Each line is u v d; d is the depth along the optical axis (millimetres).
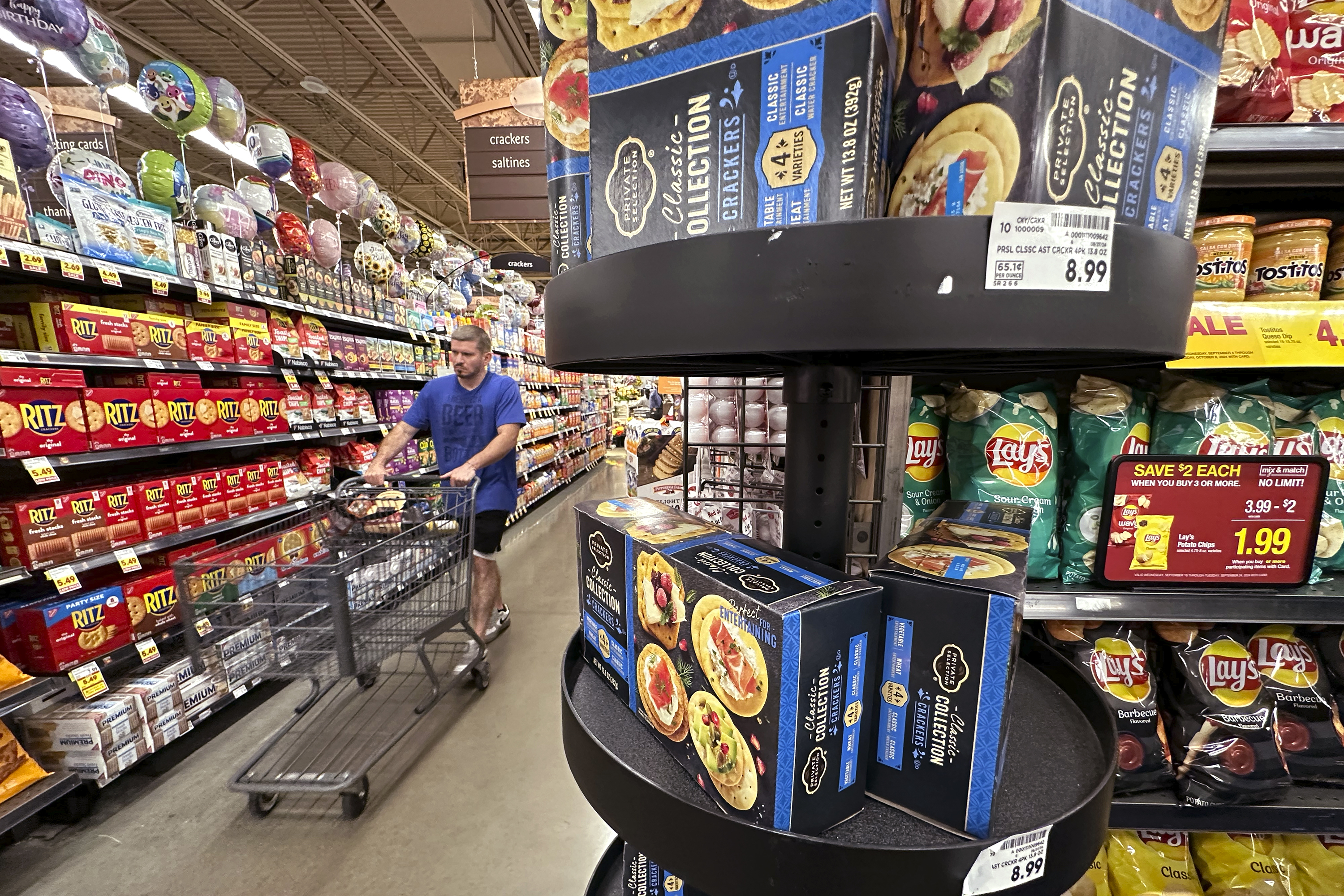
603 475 9102
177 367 2301
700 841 437
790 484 629
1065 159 363
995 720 420
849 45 347
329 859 1669
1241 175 1092
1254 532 1017
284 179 3898
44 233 1844
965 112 378
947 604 433
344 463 3434
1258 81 969
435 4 4586
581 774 531
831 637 416
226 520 2510
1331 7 981
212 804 1880
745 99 381
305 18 5637
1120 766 1104
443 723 2311
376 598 1995
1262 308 995
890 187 432
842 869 396
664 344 412
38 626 1857
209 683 2221
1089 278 348
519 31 5852
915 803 466
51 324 1918
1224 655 1101
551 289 536
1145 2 373
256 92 7102
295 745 2146
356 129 8297
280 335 2912
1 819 1573
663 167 417
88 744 1823
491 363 5320
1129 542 1033
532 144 3979
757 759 425
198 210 2572
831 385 593
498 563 4395
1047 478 1062
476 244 13148
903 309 349
